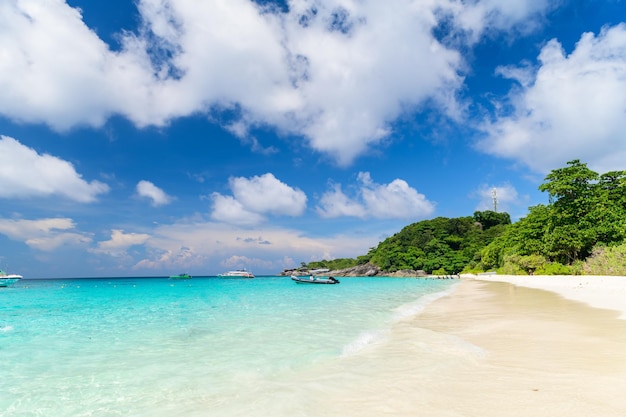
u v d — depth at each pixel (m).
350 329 13.10
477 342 9.71
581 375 6.19
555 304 18.67
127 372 7.93
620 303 17.89
